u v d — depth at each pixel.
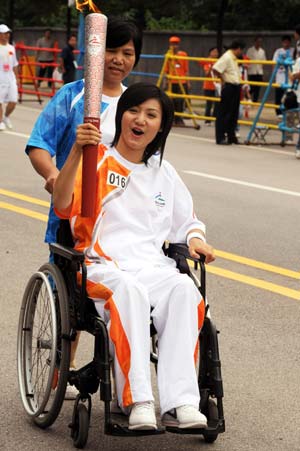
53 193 5.19
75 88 5.74
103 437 5.23
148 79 33.44
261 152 18.30
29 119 21.75
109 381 4.74
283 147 19.38
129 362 4.75
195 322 4.92
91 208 5.01
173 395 4.79
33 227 10.52
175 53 22.89
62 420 5.45
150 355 5.33
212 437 5.14
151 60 34.06
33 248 9.55
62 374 5.01
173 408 4.79
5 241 9.81
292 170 15.91
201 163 16.22
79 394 5.03
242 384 6.12
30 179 13.54
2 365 6.29
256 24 35.06
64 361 5.00
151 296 5.00
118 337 4.79
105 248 5.24
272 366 6.47
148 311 4.84
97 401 5.75
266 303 7.98
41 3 38.59
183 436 5.28
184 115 22.22
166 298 4.96
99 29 4.84
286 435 5.36
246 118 24.95
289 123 19.17
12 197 12.15
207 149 18.33
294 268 9.27
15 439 5.16
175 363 4.84
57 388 5.05
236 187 13.85
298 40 20.44
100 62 4.87
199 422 4.73
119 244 5.25
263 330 7.23
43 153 5.63
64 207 5.19
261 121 24.02
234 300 8.02
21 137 18.27
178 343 4.87
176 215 5.45
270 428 5.45
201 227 5.43
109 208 5.26
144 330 4.80
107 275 4.98
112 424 4.73
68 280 5.18
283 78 24.22
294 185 14.27
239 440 5.26
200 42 33.88
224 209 12.07
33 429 5.31
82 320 4.94
